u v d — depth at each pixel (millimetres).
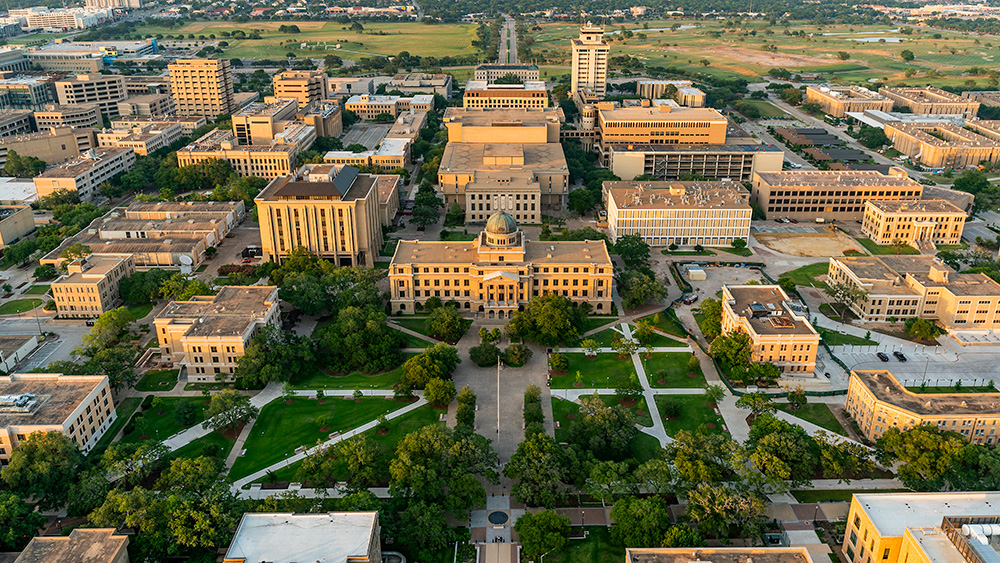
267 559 156375
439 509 179125
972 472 185500
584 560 172500
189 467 187750
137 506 176875
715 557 158625
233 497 182500
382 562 173375
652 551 160875
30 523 178500
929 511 167125
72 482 191750
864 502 169750
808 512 187750
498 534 181750
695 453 195250
